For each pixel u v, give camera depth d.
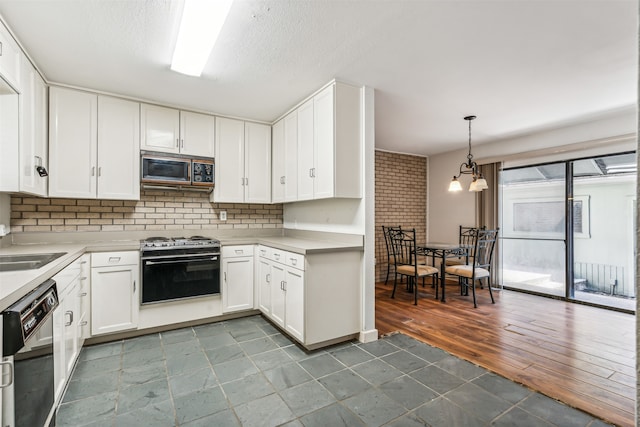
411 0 1.71
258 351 2.57
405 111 3.50
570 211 4.18
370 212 2.82
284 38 2.06
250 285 3.41
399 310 3.75
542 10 1.80
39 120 2.46
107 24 1.90
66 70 2.48
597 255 3.98
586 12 1.82
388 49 2.21
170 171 3.18
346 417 1.75
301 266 2.56
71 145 2.76
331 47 2.18
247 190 3.67
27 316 1.12
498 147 4.82
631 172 3.70
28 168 2.24
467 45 2.17
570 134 4.04
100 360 2.38
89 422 1.67
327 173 2.75
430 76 2.63
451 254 4.94
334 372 2.24
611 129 3.69
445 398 1.93
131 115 3.03
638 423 0.35
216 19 1.81
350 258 2.77
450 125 4.02
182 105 3.25
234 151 3.59
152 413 1.76
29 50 2.18
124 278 2.75
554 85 2.82
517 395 1.97
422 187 5.87
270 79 2.67
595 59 2.37
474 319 3.42
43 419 1.36
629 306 3.70
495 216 4.84
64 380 1.84
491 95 3.05
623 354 2.54
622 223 3.78
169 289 2.94
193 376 2.16
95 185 2.86
